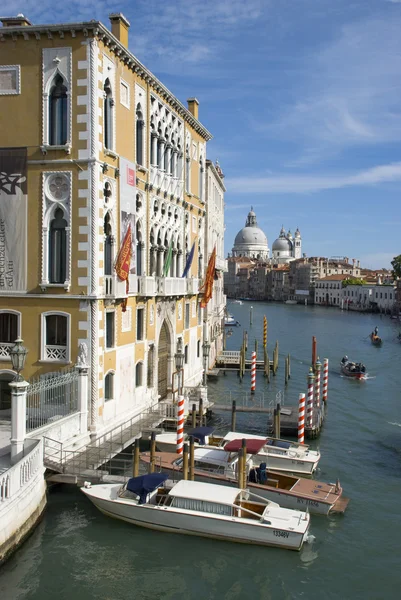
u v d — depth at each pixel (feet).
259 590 53.11
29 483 57.52
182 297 110.22
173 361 105.50
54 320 74.84
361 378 157.89
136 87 85.81
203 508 60.54
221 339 191.21
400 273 353.92
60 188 73.87
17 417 58.75
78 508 64.85
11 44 73.97
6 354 76.13
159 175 97.04
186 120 112.16
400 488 77.15
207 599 51.60
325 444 96.58
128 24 84.02
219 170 183.11
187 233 115.96
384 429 106.22
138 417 86.38
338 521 66.90
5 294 75.41
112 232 77.61
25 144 74.23
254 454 77.00
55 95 74.08
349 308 522.47
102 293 74.74
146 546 58.75
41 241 74.38
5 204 75.05
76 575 53.47
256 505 62.39
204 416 99.66
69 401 71.72
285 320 381.81
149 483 61.62
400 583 54.90
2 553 51.49
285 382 151.23
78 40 72.23
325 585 54.24
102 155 74.59
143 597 51.11
